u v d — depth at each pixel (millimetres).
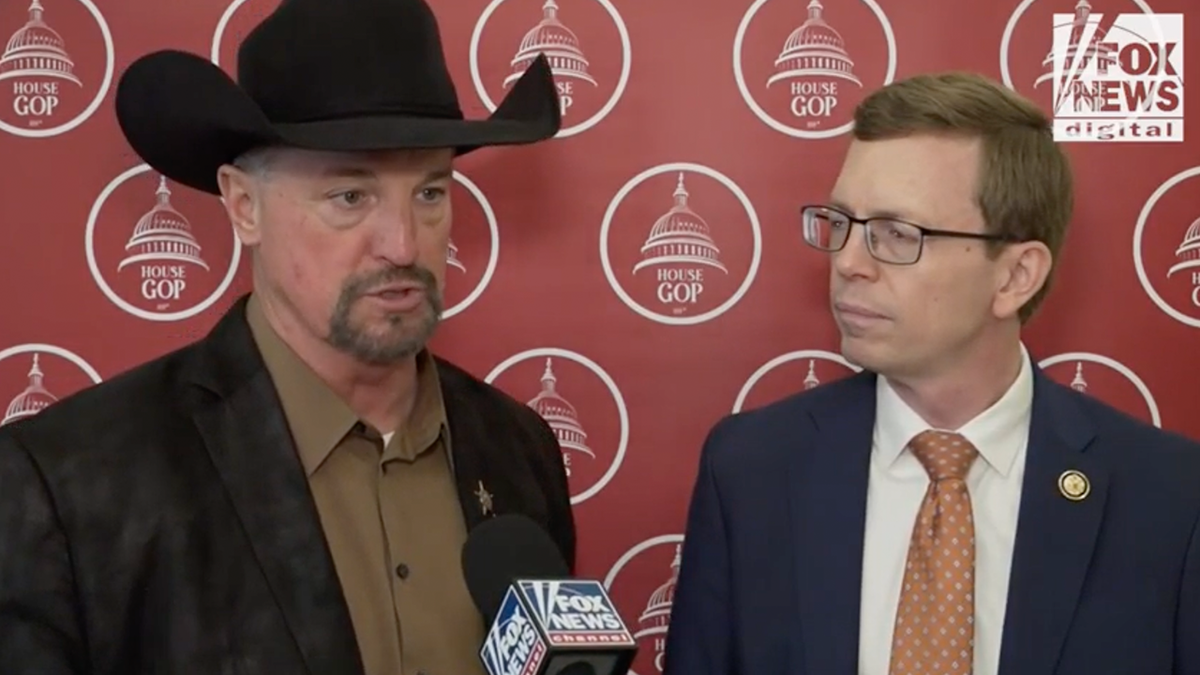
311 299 1727
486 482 1886
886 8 2285
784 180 2301
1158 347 2322
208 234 2273
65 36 2230
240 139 1708
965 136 1781
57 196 2242
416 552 1797
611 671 1423
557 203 2299
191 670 1637
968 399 1850
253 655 1646
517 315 2305
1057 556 1776
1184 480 1820
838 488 1874
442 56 1843
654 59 2285
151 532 1672
